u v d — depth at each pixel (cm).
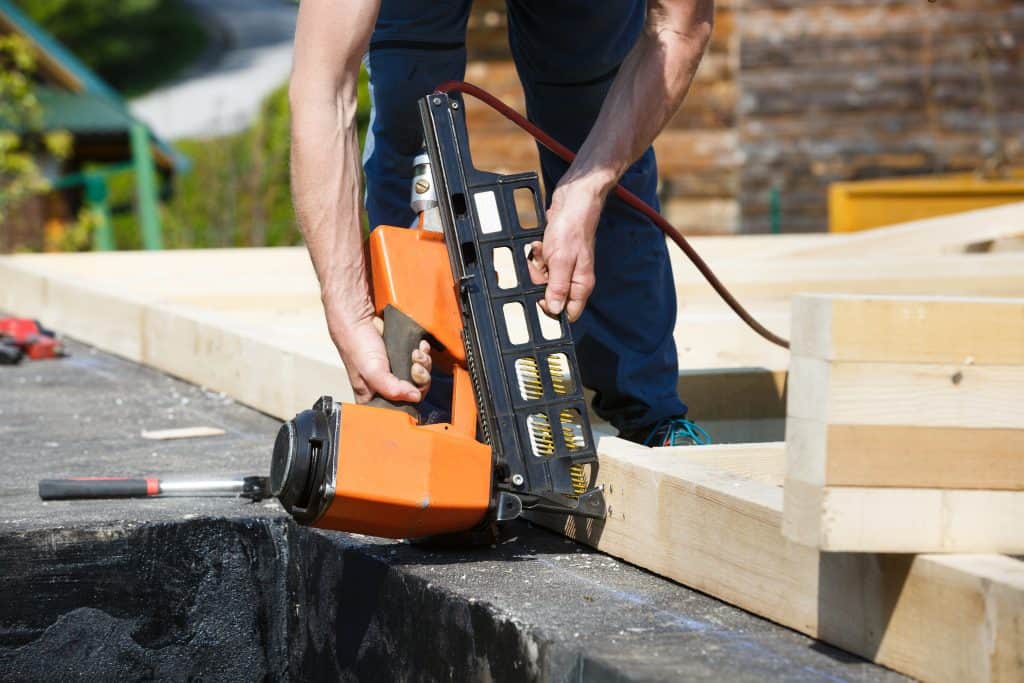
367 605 356
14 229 2680
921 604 256
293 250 1081
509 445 346
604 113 369
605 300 439
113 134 3003
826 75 1744
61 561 375
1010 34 1738
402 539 372
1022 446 266
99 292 806
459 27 424
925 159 1747
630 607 311
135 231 3256
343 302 343
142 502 411
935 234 966
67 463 476
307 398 534
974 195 1308
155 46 7638
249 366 601
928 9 1738
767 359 624
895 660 263
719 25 1744
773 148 1750
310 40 335
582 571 346
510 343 350
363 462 321
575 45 419
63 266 998
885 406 258
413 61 421
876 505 259
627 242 432
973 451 263
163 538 385
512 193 355
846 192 1345
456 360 355
